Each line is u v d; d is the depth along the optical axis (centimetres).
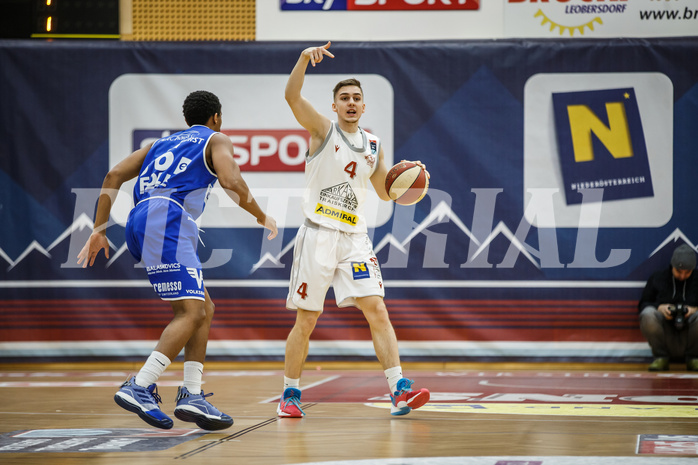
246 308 1274
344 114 677
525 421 632
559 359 1257
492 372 1189
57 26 1312
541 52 1274
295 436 557
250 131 1285
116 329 1274
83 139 1290
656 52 1264
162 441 536
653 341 1192
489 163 1277
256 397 848
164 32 1323
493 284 1266
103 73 1290
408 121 1285
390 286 1269
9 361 1276
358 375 1138
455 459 457
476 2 1305
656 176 1262
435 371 1215
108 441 537
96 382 1036
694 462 440
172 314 1273
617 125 1267
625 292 1259
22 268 1281
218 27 1321
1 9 1314
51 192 1286
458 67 1282
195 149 597
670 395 844
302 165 1282
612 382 1007
